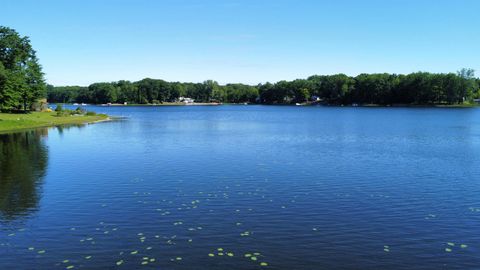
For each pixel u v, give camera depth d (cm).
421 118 11150
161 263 1552
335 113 14988
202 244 1738
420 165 3612
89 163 3778
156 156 4197
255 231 1894
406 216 2125
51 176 3173
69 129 7950
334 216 2120
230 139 5941
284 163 3731
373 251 1667
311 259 1589
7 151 4659
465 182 2916
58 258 1605
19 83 9875
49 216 2138
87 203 2386
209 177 3102
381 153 4362
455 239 1802
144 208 2273
